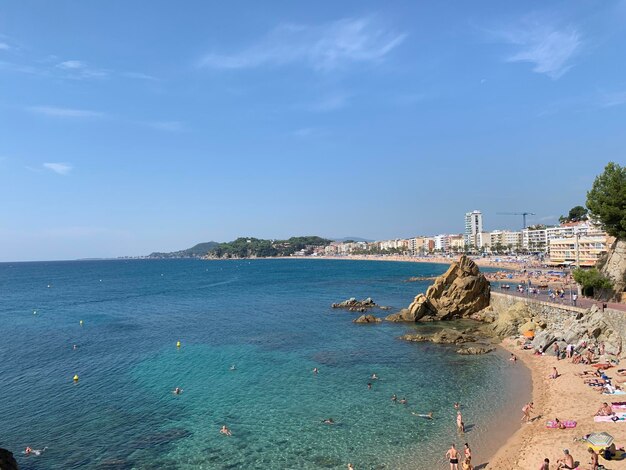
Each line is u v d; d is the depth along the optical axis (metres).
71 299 134.50
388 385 45.19
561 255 174.12
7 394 44.78
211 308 106.06
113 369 53.22
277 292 142.75
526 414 35.09
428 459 29.89
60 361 57.34
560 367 46.84
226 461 30.34
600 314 51.53
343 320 84.44
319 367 52.22
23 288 183.75
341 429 34.94
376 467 29.00
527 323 64.81
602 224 67.00
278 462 30.00
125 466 29.94
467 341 63.06
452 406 39.09
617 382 40.38
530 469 27.47
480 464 29.02
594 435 27.45
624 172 63.84
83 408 40.62
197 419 37.59
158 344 66.25
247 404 40.81
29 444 33.47
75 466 30.00
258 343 65.44
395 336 68.50
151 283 199.62
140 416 38.50
